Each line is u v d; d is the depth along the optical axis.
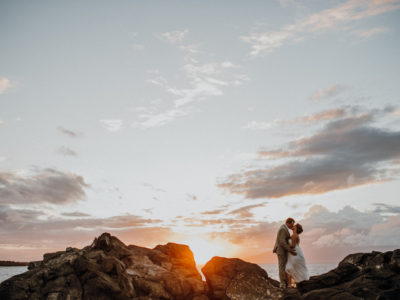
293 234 16.52
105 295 17.53
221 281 20.23
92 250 21.92
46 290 17.19
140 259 21.86
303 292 14.40
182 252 24.97
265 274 21.00
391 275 13.03
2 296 16.52
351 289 12.83
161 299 18.70
